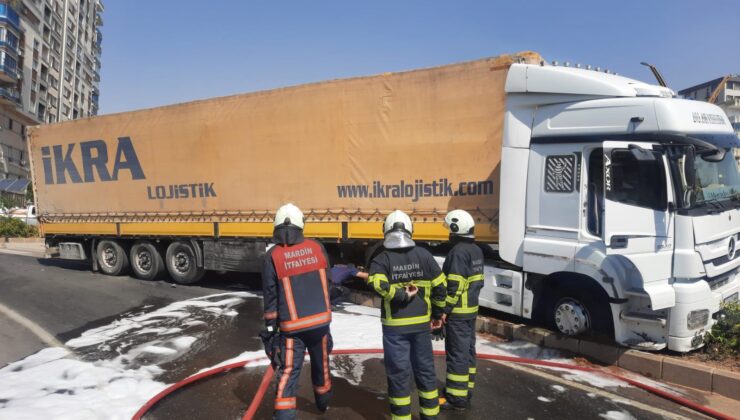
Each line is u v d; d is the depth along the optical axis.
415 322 3.74
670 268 5.12
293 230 3.88
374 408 4.31
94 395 4.57
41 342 6.39
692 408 4.36
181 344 6.16
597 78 5.60
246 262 9.10
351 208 7.68
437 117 6.95
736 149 5.75
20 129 48.94
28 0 47.16
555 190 5.74
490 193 6.55
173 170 9.79
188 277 9.98
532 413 4.25
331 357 5.60
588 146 5.52
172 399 4.52
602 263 5.27
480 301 6.58
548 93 5.86
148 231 10.27
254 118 8.70
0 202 28.20
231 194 9.05
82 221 11.29
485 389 4.75
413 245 3.84
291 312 3.70
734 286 5.81
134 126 10.27
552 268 5.67
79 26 62.81
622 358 5.29
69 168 11.40
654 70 6.41
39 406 4.29
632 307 5.37
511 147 6.09
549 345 5.87
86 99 67.00
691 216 5.04
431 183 6.99
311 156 8.06
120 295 9.22
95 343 6.25
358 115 7.58
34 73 49.75
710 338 5.27
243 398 4.55
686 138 5.03
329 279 3.98
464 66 6.73
